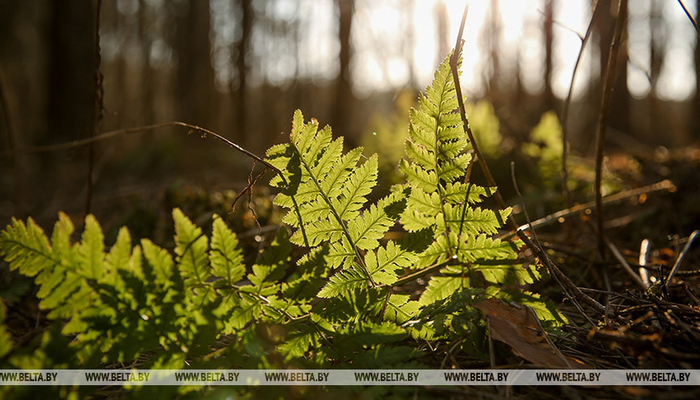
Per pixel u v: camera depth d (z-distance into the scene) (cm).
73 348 58
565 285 74
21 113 524
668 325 71
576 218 134
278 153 68
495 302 72
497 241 70
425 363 70
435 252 72
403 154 165
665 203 128
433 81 69
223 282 62
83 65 351
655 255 104
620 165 212
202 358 63
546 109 259
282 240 63
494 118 160
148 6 601
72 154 87
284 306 66
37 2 549
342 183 69
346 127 289
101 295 59
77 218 176
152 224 114
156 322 60
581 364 67
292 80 493
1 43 557
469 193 70
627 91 371
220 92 462
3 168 339
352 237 70
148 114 485
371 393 61
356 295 67
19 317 89
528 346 67
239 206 109
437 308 69
